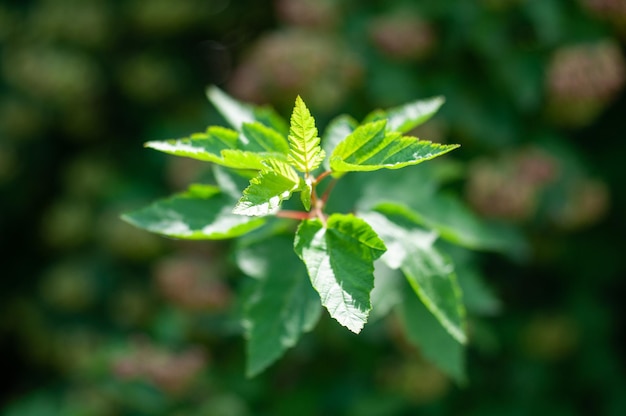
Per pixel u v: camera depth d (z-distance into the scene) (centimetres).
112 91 134
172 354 94
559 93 90
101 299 125
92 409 100
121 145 136
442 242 55
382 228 46
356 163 41
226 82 135
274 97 91
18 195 140
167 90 129
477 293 55
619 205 111
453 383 96
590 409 109
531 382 105
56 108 130
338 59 92
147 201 123
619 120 108
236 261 47
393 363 91
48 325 131
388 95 95
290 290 46
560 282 115
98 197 127
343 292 39
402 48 93
